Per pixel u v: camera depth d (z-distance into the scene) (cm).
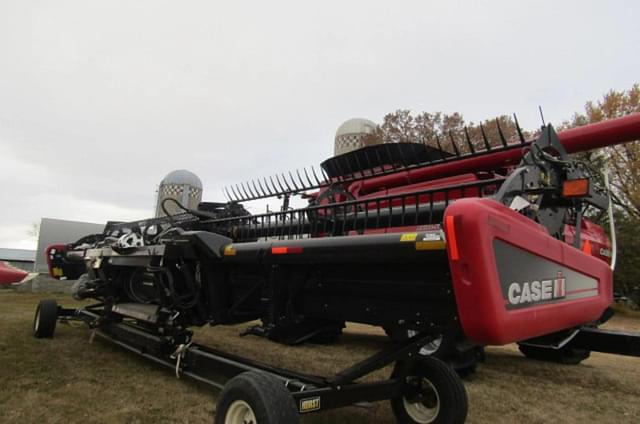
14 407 277
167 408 284
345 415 283
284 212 358
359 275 255
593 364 485
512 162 333
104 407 283
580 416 307
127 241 425
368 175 438
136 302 455
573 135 334
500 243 179
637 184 1248
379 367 241
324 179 434
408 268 231
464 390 243
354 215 329
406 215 302
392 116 1483
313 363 433
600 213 401
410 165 423
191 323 372
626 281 1230
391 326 249
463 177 361
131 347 407
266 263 285
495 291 168
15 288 1210
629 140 314
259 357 455
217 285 345
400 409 260
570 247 233
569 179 260
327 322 327
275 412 185
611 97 1409
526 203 225
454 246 174
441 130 1425
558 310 211
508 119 1278
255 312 350
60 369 370
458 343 355
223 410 209
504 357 511
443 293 217
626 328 805
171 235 384
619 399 347
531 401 338
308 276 283
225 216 445
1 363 380
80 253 568
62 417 263
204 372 308
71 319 546
